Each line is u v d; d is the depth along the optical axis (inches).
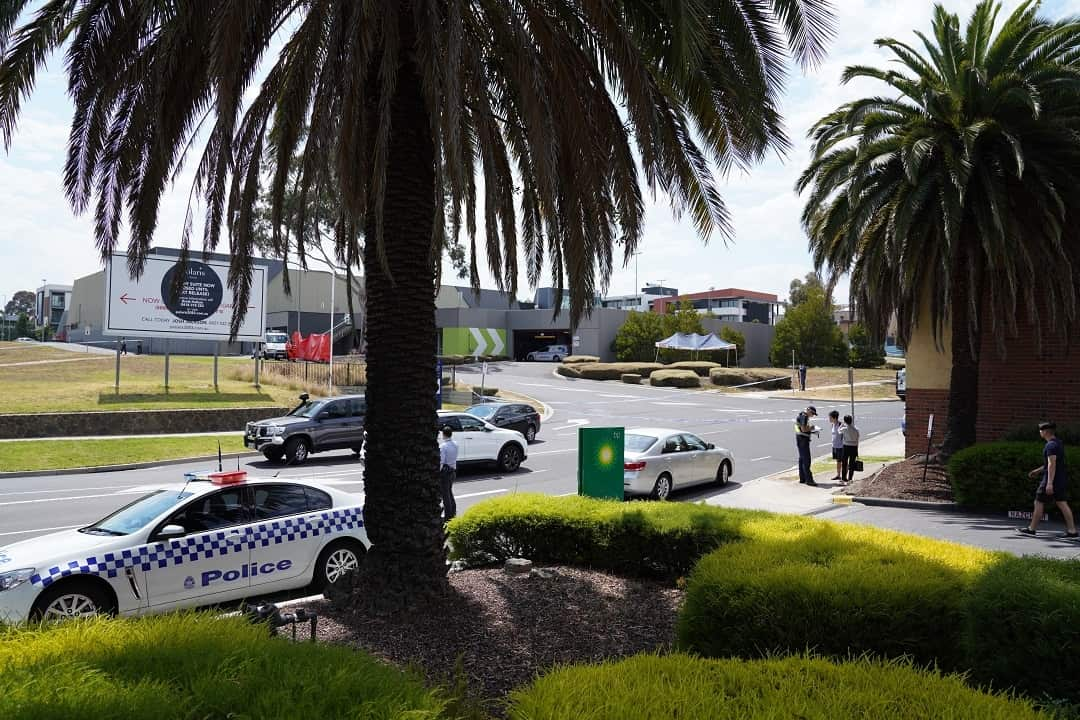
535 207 414.3
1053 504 538.9
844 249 614.2
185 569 299.6
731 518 305.3
